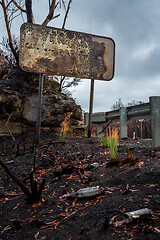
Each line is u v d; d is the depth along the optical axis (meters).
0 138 4.95
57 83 6.84
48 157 3.69
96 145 4.43
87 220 1.37
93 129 9.88
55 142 4.84
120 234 1.13
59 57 4.68
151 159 2.66
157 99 3.65
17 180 1.85
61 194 2.00
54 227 1.38
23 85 5.53
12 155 4.10
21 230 1.43
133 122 8.89
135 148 3.57
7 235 1.38
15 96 5.14
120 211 1.38
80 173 2.51
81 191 1.82
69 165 2.78
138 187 1.77
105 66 5.04
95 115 6.98
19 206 1.89
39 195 1.95
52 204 1.80
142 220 1.20
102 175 2.33
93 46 4.96
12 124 5.34
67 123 6.88
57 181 2.43
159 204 1.36
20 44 4.41
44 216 1.60
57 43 4.68
